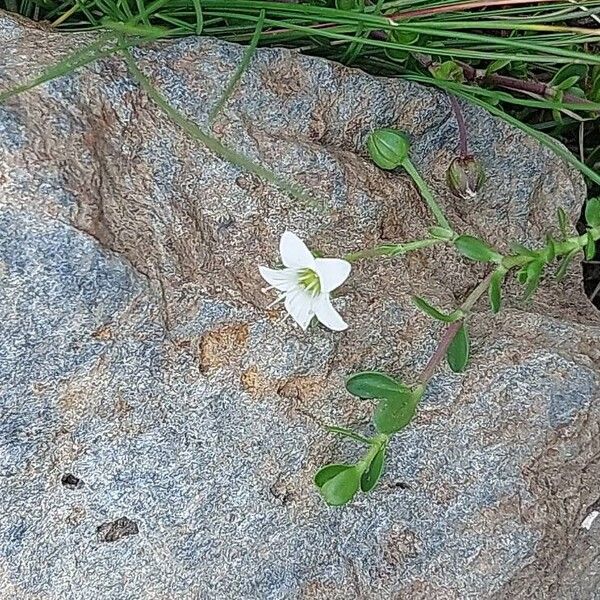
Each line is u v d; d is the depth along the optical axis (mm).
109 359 109
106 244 107
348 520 122
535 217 149
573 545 130
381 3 142
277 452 118
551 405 125
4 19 119
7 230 102
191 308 113
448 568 122
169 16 139
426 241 116
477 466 124
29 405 108
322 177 124
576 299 148
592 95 169
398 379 125
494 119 145
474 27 143
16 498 110
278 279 109
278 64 128
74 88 112
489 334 130
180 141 117
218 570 116
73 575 112
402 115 136
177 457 114
